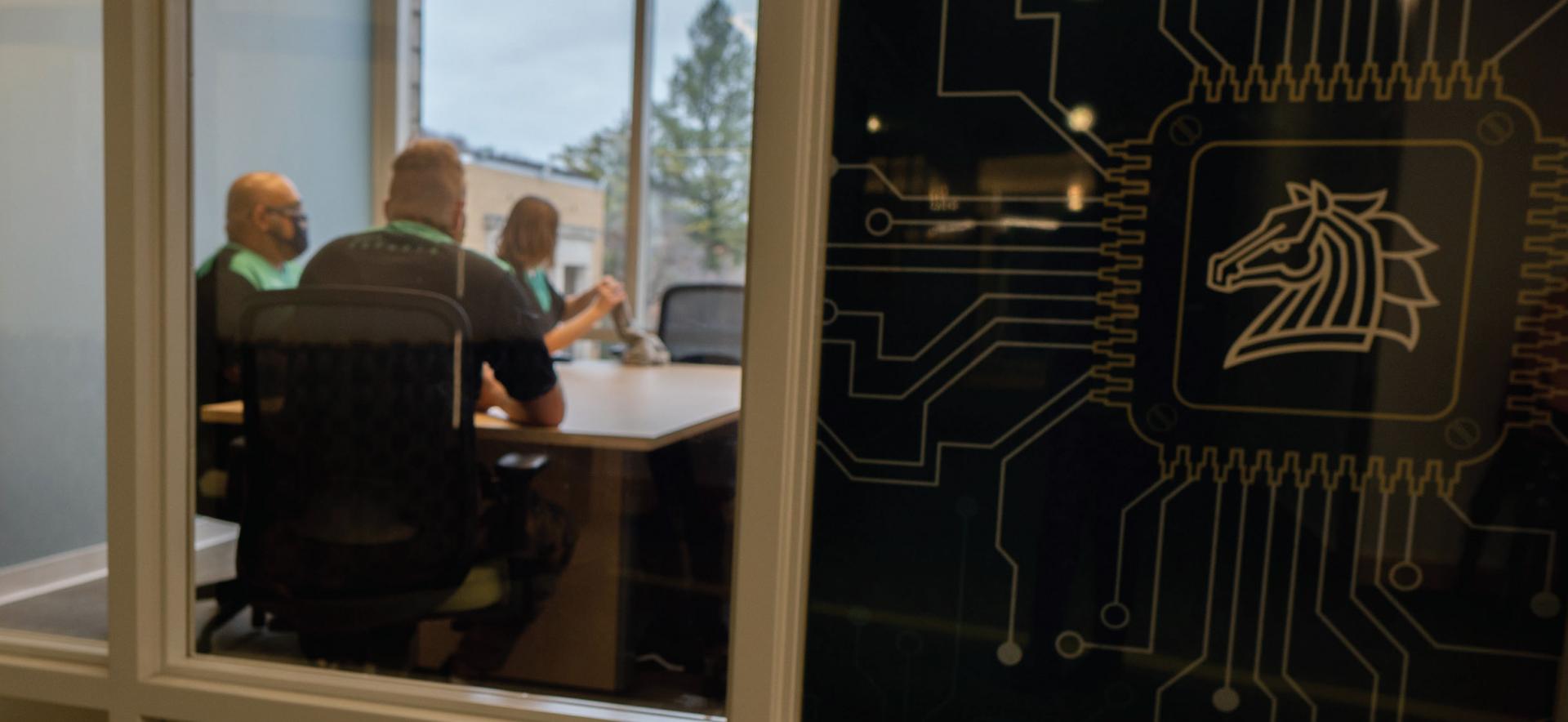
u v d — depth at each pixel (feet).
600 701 4.32
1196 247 3.25
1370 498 3.20
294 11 10.69
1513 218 3.02
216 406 4.98
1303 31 3.11
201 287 4.96
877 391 3.53
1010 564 3.49
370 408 4.67
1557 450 3.06
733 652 3.70
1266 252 3.19
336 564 4.75
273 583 4.79
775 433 3.57
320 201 11.42
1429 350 3.12
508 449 5.53
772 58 3.45
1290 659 3.31
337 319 4.64
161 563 4.30
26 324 6.70
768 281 3.52
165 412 4.26
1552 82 2.95
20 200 6.76
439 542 4.72
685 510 5.38
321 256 5.32
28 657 4.50
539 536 5.14
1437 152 3.05
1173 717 3.42
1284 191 3.16
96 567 6.38
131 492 4.22
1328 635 3.28
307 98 11.02
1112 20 3.25
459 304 5.04
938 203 3.42
